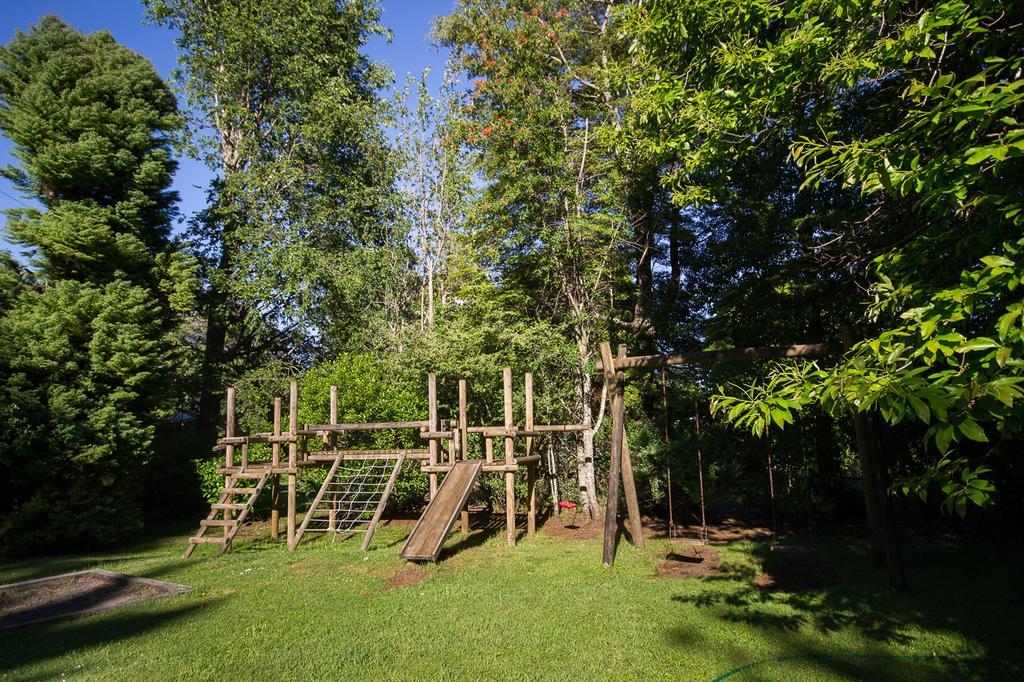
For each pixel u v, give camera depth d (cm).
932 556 766
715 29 531
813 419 1010
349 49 1998
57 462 1034
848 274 805
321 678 436
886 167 307
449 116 1739
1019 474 829
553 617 555
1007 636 479
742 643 480
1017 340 212
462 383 1027
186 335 2017
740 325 1030
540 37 1141
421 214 1859
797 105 550
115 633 550
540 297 1296
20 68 1162
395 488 1225
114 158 1193
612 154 1148
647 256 1315
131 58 1276
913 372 231
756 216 967
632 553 831
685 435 1084
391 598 641
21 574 845
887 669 425
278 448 1038
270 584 721
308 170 1881
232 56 1770
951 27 376
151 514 1438
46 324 1073
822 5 429
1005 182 292
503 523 1152
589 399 1225
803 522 1059
